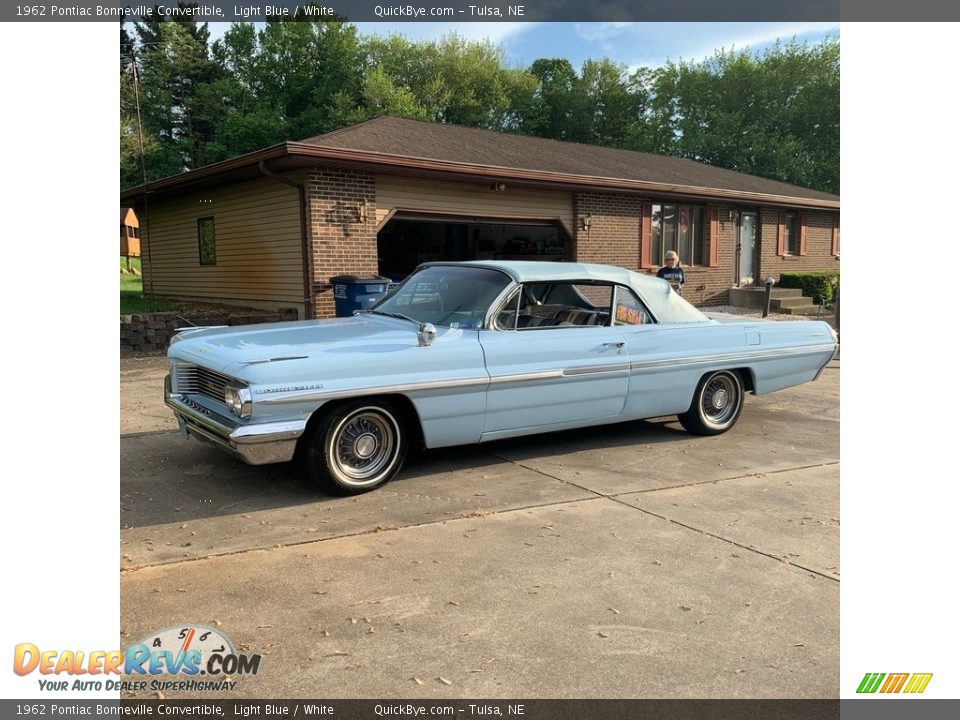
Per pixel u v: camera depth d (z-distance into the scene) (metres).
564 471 5.35
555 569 3.63
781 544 3.98
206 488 4.78
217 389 4.73
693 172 19.91
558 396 5.48
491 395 5.14
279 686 2.61
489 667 2.76
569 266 5.89
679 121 45.44
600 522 4.29
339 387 4.48
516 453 5.86
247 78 40.84
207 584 3.39
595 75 46.19
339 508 4.46
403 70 43.62
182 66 39.19
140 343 10.66
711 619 3.15
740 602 3.31
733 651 2.90
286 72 39.44
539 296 5.60
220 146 35.16
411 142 13.57
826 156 40.75
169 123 38.19
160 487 4.79
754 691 2.64
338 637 2.95
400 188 12.42
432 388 4.83
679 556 3.81
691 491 4.91
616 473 5.32
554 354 5.44
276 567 3.59
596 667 2.77
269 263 13.12
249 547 3.83
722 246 18.45
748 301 18.23
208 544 3.86
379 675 2.69
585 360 5.57
